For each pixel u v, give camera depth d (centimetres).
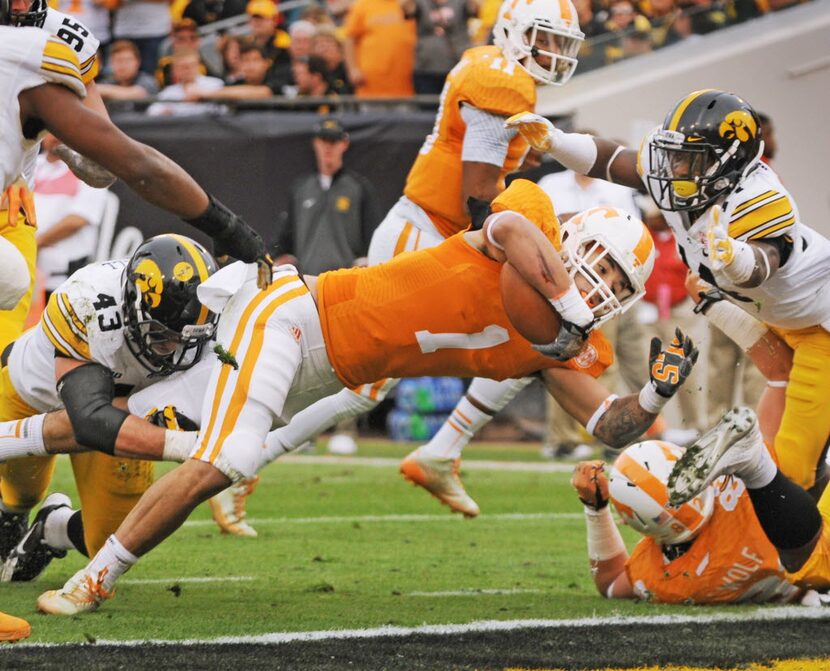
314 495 2216
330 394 1323
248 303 1247
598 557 1402
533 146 1466
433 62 3212
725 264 1239
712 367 2727
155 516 1211
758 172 1360
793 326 1456
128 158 1096
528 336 1230
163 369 1288
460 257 1262
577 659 1100
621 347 2772
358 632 1189
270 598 1362
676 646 1155
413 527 1911
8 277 1135
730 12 3294
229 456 1197
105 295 1254
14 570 1421
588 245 1281
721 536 1319
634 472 1299
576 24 1684
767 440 1519
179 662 1041
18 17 1123
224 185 2936
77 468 1348
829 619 1283
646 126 3219
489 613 1300
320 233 2762
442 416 3058
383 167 2919
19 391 1308
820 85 3284
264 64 3183
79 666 1016
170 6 3375
